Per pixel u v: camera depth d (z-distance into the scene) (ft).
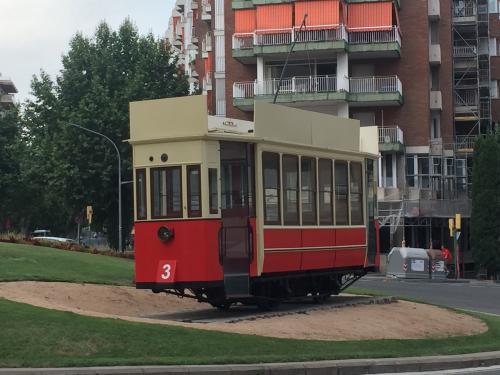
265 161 50.93
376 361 36.47
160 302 57.11
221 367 31.76
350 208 60.39
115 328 36.86
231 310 54.08
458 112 172.35
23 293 50.06
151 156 49.19
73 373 29.45
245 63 162.50
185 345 35.50
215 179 48.26
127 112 153.07
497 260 142.20
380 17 153.17
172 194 48.42
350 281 62.95
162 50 168.45
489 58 176.55
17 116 180.96
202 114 47.78
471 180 165.89
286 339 39.75
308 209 55.06
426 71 159.02
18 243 91.15
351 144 61.26
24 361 30.78
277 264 51.31
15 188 185.26
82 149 151.33
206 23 220.02
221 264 48.01
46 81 167.73
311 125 56.18
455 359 39.37
